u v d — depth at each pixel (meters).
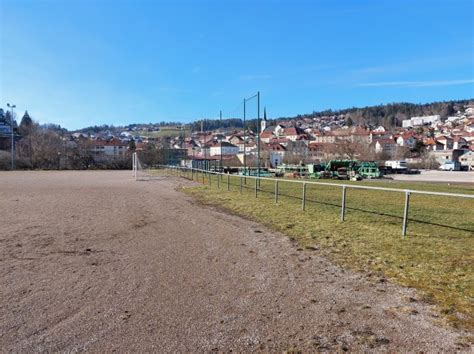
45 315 3.86
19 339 3.34
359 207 12.61
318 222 9.23
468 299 4.13
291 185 24.03
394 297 4.26
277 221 9.55
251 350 3.13
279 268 5.52
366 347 3.16
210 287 4.72
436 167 68.19
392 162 58.56
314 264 5.69
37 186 23.34
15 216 10.80
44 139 61.75
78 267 5.64
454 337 3.30
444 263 5.51
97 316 3.82
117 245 7.14
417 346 3.16
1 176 36.44
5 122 73.19
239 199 14.84
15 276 5.17
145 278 5.10
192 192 18.72
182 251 6.65
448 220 9.92
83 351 3.12
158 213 11.48
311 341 3.27
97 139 85.12
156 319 3.75
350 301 4.18
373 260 5.76
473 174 49.22
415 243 6.84
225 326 3.58
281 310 3.96
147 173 43.06
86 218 10.48
